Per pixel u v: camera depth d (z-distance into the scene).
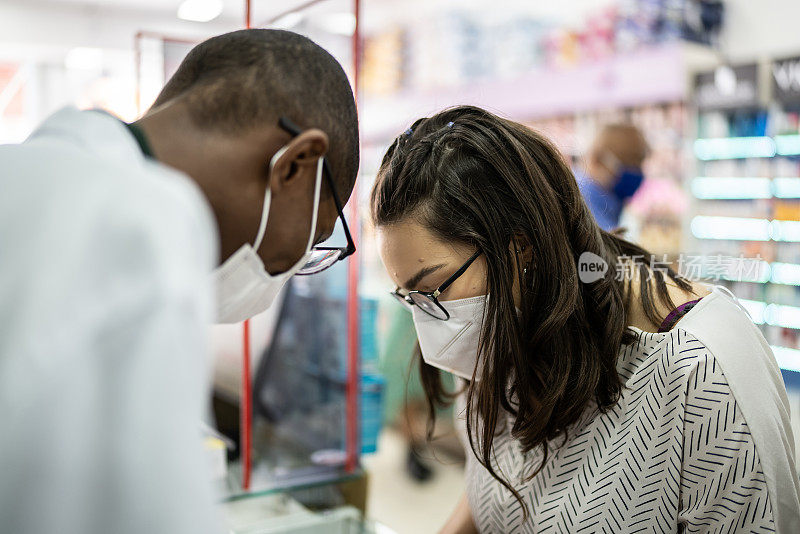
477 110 1.28
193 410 0.58
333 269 1.86
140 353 0.55
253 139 0.83
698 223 4.75
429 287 1.25
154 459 0.55
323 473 1.88
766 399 1.16
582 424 1.29
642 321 1.28
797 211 4.35
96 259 0.57
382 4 7.79
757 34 5.20
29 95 6.04
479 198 1.19
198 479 0.57
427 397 1.60
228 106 0.83
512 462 1.40
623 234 1.56
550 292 1.20
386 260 1.26
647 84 5.30
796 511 1.17
